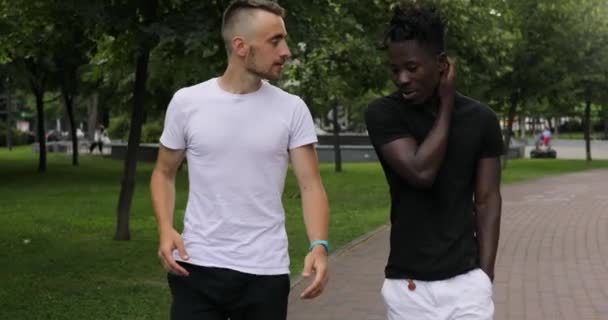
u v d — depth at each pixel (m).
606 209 16.52
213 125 3.44
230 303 3.45
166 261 3.44
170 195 3.60
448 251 3.32
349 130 52.41
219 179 3.43
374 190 21.06
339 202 17.94
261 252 3.43
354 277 8.88
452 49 18.17
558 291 8.21
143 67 11.41
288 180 23.19
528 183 23.97
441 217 3.34
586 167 32.44
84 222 13.99
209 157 3.44
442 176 3.33
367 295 7.93
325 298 7.81
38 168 29.09
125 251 10.73
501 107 29.66
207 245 3.42
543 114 45.66
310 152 3.55
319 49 10.73
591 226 13.66
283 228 3.53
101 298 7.70
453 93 3.32
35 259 10.04
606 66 27.98
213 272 3.40
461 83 20.17
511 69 23.19
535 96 28.47
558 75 27.62
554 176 27.05
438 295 3.33
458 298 3.32
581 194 20.16
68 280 8.62
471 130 3.35
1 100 54.47
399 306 3.40
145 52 9.99
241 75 3.47
